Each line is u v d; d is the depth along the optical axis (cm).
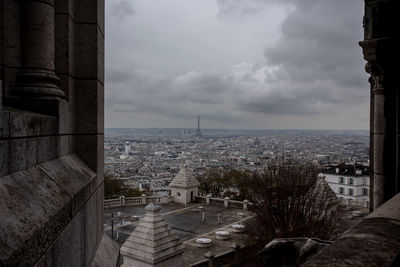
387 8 520
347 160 12112
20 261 232
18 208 272
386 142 539
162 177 11794
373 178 565
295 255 500
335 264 206
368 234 254
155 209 1387
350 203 4444
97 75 542
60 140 448
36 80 432
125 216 3247
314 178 2588
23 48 432
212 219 3353
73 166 465
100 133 579
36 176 342
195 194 4159
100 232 598
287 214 2316
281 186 2395
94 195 524
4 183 278
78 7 534
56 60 493
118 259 657
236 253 2017
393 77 527
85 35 536
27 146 335
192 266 1794
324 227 2247
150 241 1332
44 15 437
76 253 407
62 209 340
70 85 505
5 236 231
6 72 418
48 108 430
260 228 2445
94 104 541
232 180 6344
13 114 299
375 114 551
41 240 277
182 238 2777
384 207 332
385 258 216
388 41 513
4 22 414
